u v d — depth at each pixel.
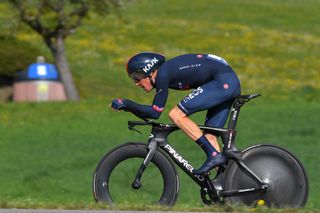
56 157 45.62
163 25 111.94
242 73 88.81
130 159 21.06
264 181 21.05
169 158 21.00
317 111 63.69
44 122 60.00
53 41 79.56
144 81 20.92
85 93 78.31
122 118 61.75
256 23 117.31
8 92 78.44
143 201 20.80
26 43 87.56
